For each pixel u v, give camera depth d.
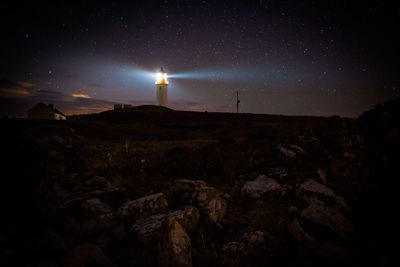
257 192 4.48
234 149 8.40
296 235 2.92
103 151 9.40
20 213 1.87
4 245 1.55
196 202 3.75
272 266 2.41
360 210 3.19
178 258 2.22
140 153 9.16
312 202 3.32
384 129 5.72
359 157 5.42
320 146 6.37
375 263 1.98
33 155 2.21
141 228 2.87
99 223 3.11
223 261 2.57
